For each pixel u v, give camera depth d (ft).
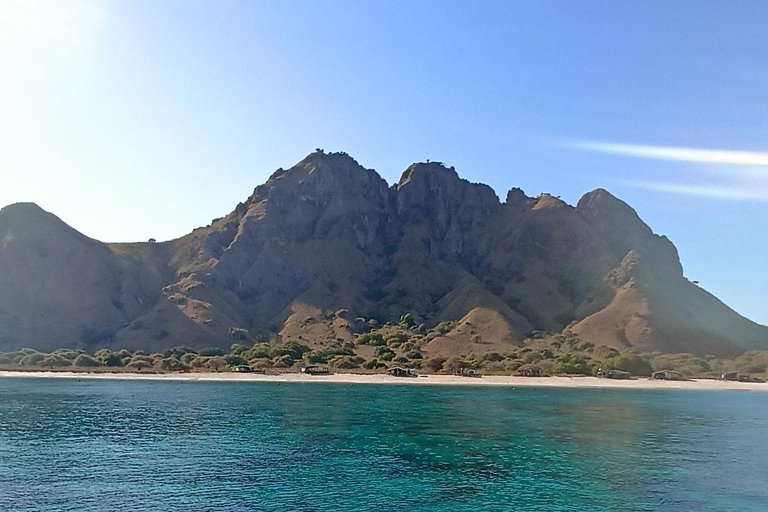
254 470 161.58
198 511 125.80
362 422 250.98
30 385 426.51
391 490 143.74
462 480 153.79
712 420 276.62
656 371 580.30
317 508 129.18
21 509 126.52
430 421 256.32
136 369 563.89
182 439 207.31
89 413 271.69
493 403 337.52
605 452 192.34
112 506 128.67
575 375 567.59
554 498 139.13
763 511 131.54
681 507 133.69
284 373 561.84
